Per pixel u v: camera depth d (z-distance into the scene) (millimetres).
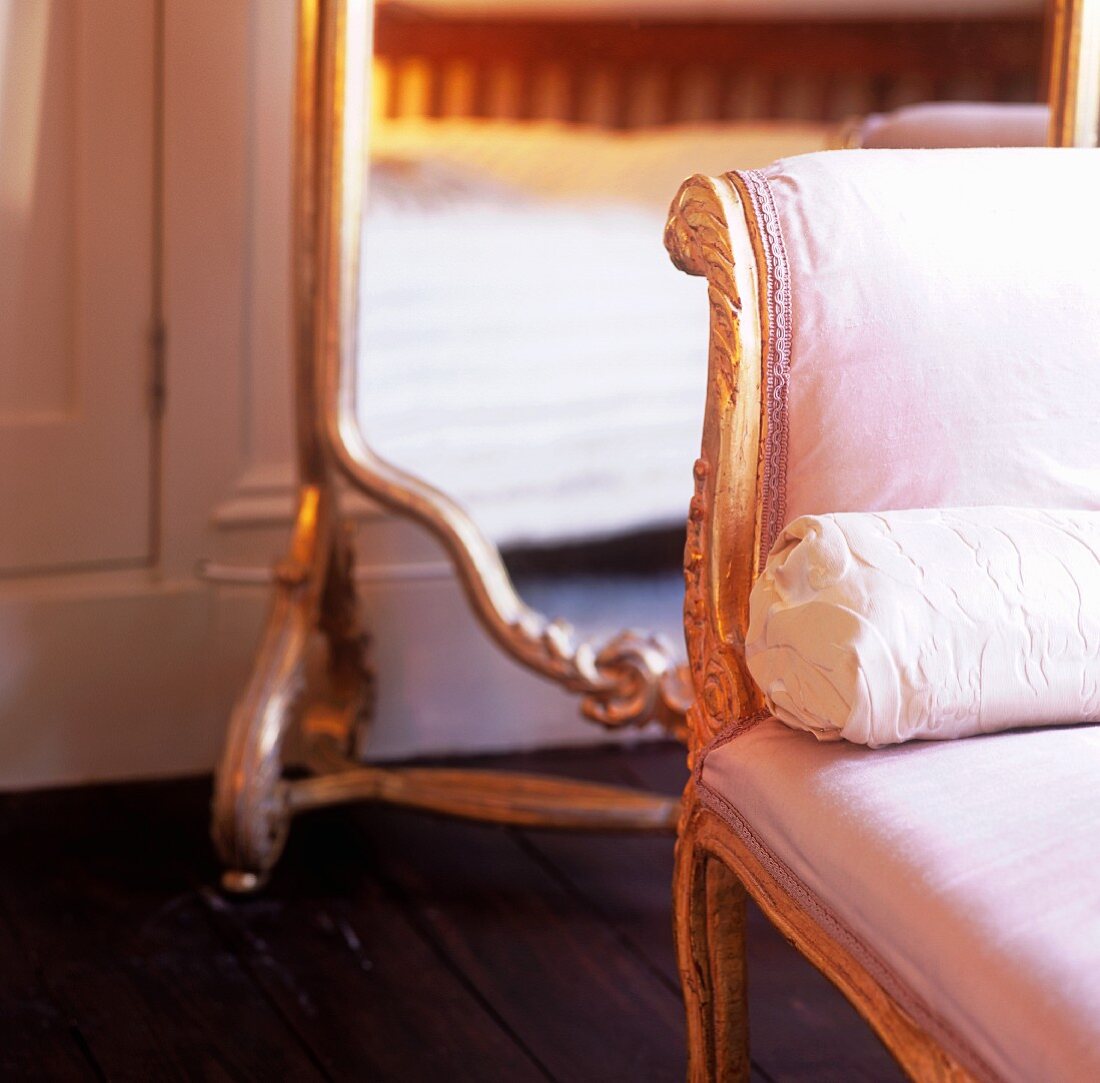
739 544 1146
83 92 1951
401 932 1807
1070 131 1924
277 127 2051
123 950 1731
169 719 2146
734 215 1124
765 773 1050
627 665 1900
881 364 1114
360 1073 1529
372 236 1801
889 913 906
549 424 1895
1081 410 1144
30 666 2059
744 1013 1228
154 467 2100
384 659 2168
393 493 1839
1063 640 1026
